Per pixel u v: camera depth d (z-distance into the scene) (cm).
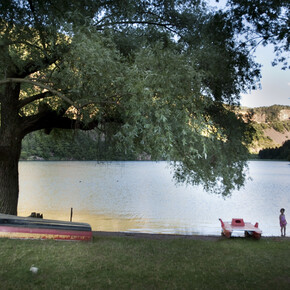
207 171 1059
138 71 632
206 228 1805
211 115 1064
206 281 572
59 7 803
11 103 990
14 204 1021
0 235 804
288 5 768
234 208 2769
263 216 2345
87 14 867
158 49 697
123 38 1012
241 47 908
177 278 586
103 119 853
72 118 1061
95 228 1700
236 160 1091
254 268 666
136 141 721
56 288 506
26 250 707
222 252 820
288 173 9969
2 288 496
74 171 8275
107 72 672
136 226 1812
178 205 2892
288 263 714
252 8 798
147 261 696
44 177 6244
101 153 1034
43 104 1062
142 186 4997
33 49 814
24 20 771
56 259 664
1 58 762
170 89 612
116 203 2911
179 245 901
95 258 692
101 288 518
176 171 1139
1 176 997
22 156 12519
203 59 920
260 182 6294
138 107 590
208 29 964
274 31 802
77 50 674
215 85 1011
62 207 2534
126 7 988
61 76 758
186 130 604
